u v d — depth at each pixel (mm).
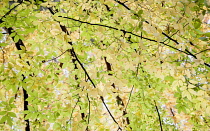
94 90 2236
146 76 3729
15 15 2242
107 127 3354
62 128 3062
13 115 2121
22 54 2324
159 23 2789
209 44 2463
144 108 3473
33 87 2469
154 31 2158
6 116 2096
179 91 2889
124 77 3434
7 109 2125
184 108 2887
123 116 3500
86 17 2490
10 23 2270
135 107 3668
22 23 2285
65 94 2799
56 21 2383
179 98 2945
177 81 2428
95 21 2703
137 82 3406
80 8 2752
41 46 2422
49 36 2393
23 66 2480
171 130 4734
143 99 3490
